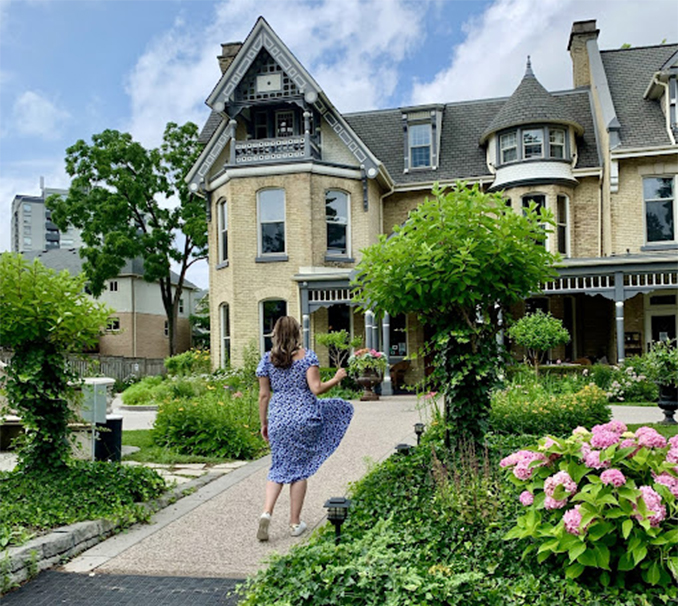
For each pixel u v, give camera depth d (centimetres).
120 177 2697
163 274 2786
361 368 1538
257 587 339
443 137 2164
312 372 471
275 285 1855
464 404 548
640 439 339
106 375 2411
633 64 2092
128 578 397
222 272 1964
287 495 612
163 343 3481
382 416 1159
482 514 398
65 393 570
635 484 331
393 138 2234
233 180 1892
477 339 545
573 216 1936
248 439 875
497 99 2236
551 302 1939
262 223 1891
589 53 2152
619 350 1576
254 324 1861
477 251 509
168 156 2803
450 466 495
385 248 532
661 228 1803
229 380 1655
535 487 348
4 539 414
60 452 566
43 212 10562
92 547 457
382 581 315
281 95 1891
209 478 691
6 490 521
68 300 554
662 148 1744
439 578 318
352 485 583
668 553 311
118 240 2620
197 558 429
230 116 1909
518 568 344
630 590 311
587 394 919
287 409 469
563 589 314
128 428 1120
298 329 482
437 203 520
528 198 1900
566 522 312
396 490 502
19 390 544
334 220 1917
